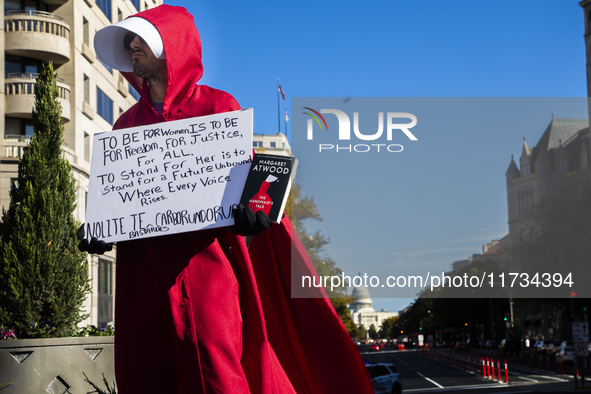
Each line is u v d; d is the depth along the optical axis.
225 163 3.04
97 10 31.81
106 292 30.67
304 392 3.55
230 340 2.84
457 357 59.50
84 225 3.11
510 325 82.06
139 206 3.05
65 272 7.34
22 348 5.48
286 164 2.91
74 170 27.14
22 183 7.50
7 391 5.41
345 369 3.48
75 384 5.68
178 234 2.97
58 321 7.14
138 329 2.96
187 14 3.16
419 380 30.86
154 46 3.00
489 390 23.11
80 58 29.17
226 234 3.02
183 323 2.81
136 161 3.13
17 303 6.97
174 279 2.88
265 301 3.48
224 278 2.92
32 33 26.72
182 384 2.87
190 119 3.13
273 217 2.86
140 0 39.81
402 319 178.00
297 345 3.53
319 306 3.46
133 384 2.93
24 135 27.12
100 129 31.86
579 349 22.09
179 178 3.05
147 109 3.26
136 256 3.05
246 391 2.80
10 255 7.10
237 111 3.11
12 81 26.58
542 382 25.98
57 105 7.89
